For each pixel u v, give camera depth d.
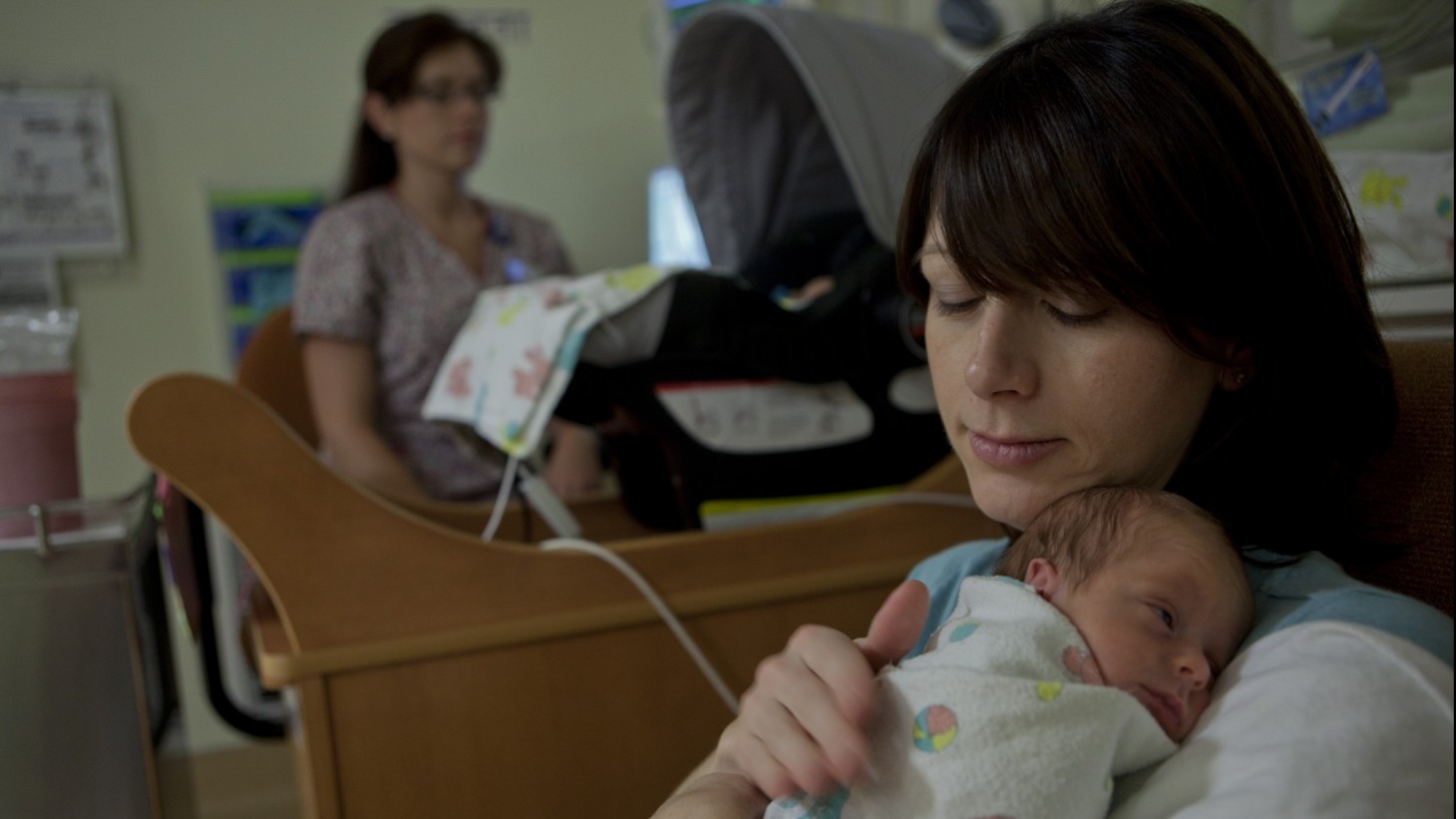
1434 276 0.81
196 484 0.88
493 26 2.29
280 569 0.90
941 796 0.40
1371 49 0.84
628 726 1.01
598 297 1.01
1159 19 0.47
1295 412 0.50
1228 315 0.45
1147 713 0.41
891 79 1.18
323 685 0.91
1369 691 0.36
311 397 1.62
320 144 2.18
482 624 0.96
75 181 2.03
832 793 0.45
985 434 0.49
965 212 0.46
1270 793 0.35
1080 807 0.40
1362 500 0.57
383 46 1.63
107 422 2.07
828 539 1.07
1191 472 0.52
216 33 2.10
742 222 1.47
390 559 0.93
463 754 0.96
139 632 0.95
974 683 0.42
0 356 1.10
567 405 1.07
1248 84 0.46
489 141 2.30
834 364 1.07
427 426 1.59
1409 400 0.57
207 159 2.11
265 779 2.11
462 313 1.62
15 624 0.91
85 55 2.03
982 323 0.48
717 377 1.05
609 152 2.39
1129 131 0.43
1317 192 0.47
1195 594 0.44
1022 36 0.51
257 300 2.14
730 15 1.27
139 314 2.09
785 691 0.46
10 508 0.94
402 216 1.64
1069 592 0.46
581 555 0.99
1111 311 0.45
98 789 0.93
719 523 1.06
